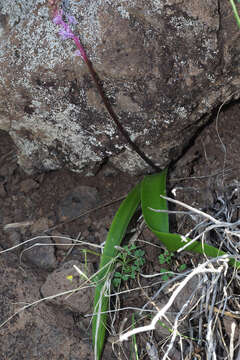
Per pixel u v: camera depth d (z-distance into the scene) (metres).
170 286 0.54
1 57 0.54
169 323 0.51
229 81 0.54
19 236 0.59
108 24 0.50
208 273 0.53
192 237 0.56
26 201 0.62
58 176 0.63
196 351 0.51
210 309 0.50
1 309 0.53
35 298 0.54
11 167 0.64
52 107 0.55
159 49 0.51
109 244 0.54
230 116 0.61
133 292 0.55
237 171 0.59
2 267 0.56
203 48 0.51
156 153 0.58
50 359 0.51
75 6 0.51
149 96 0.53
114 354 0.52
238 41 0.52
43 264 0.57
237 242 0.53
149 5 0.50
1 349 0.51
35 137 0.58
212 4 0.50
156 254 0.57
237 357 0.49
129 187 0.61
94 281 0.54
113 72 0.52
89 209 0.61
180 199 0.59
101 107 0.54
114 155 0.59
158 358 0.51
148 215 0.54
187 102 0.54
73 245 0.58
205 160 0.61
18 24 0.53
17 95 0.55
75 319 0.53
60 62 0.52
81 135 0.57
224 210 0.56
